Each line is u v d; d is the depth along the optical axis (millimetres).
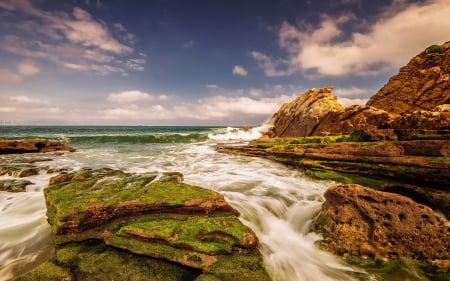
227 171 16234
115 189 9117
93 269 5883
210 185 12938
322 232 8000
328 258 7156
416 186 9742
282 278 6195
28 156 23500
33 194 11633
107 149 29938
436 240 6812
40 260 6934
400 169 10688
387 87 32344
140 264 6105
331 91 34250
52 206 7992
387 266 6750
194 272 5961
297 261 6961
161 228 6836
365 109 26953
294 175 15000
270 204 10422
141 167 17750
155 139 41938
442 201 8625
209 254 6207
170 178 11203
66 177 10969
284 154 17609
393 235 7156
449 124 12320
